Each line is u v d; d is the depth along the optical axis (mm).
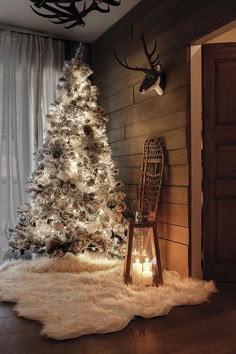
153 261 2783
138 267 2732
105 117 3631
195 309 2316
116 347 1826
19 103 4043
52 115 3506
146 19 3379
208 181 2934
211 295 2578
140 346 1836
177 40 2939
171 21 3016
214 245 2928
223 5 2436
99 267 3115
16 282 2744
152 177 3252
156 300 2373
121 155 3906
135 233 2861
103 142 3496
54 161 3332
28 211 3518
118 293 2480
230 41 2947
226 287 2791
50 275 2902
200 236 2912
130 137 3703
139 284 2668
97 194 3328
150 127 3334
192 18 2750
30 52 4082
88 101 3498
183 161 2877
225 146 2928
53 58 4227
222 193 2926
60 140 3393
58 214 3283
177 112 2943
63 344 1853
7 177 3928
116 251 3354
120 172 3926
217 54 2914
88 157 3336
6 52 3953
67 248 3289
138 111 3535
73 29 4074
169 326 2068
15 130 3973
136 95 3566
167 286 2652
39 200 3393
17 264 3197
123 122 3848
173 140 3002
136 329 2025
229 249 2926
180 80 2904
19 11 3604
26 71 4059
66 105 3449
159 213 3191
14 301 2410
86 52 4535
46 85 4191
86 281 2760
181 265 2912
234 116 2916
